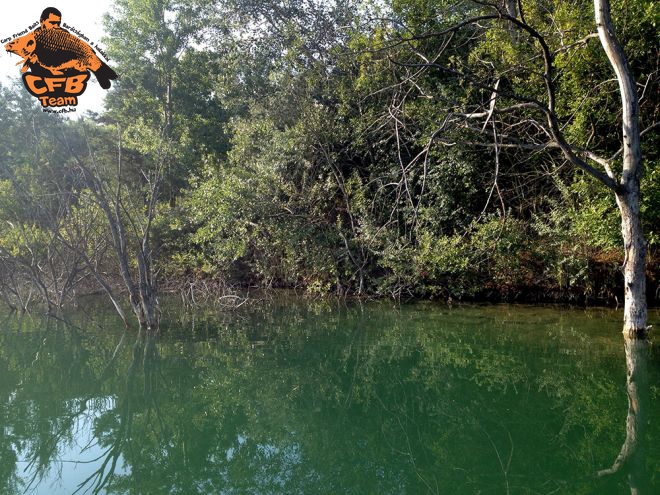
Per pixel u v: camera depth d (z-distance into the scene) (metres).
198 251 16.14
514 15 11.58
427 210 13.37
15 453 5.71
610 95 11.14
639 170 8.81
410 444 5.96
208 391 7.58
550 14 11.15
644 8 10.19
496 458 5.45
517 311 12.15
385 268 14.59
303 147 15.19
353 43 14.30
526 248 12.55
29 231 13.16
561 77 11.49
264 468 5.47
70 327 11.45
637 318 9.17
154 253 15.80
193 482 5.16
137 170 20.19
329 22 16.70
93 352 9.47
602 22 8.74
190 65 19.69
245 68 18.95
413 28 13.81
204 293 15.46
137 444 6.00
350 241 14.92
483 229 12.35
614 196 10.26
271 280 16.75
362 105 15.27
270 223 15.09
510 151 13.48
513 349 9.11
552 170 12.84
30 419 6.59
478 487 4.90
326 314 12.85
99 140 20.83
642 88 11.20
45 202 13.10
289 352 9.43
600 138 11.59
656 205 9.91
